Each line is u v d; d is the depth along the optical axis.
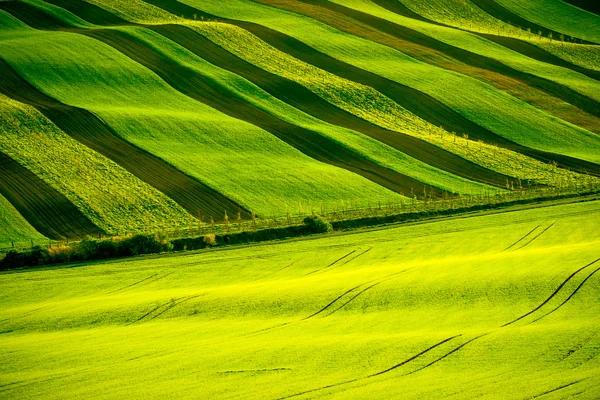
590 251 53.41
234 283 58.31
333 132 113.19
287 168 99.38
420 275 51.69
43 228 79.56
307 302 47.75
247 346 38.62
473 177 99.38
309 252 68.38
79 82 123.50
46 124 106.44
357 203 88.31
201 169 96.88
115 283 61.16
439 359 33.62
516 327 37.59
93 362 37.84
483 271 50.41
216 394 30.94
